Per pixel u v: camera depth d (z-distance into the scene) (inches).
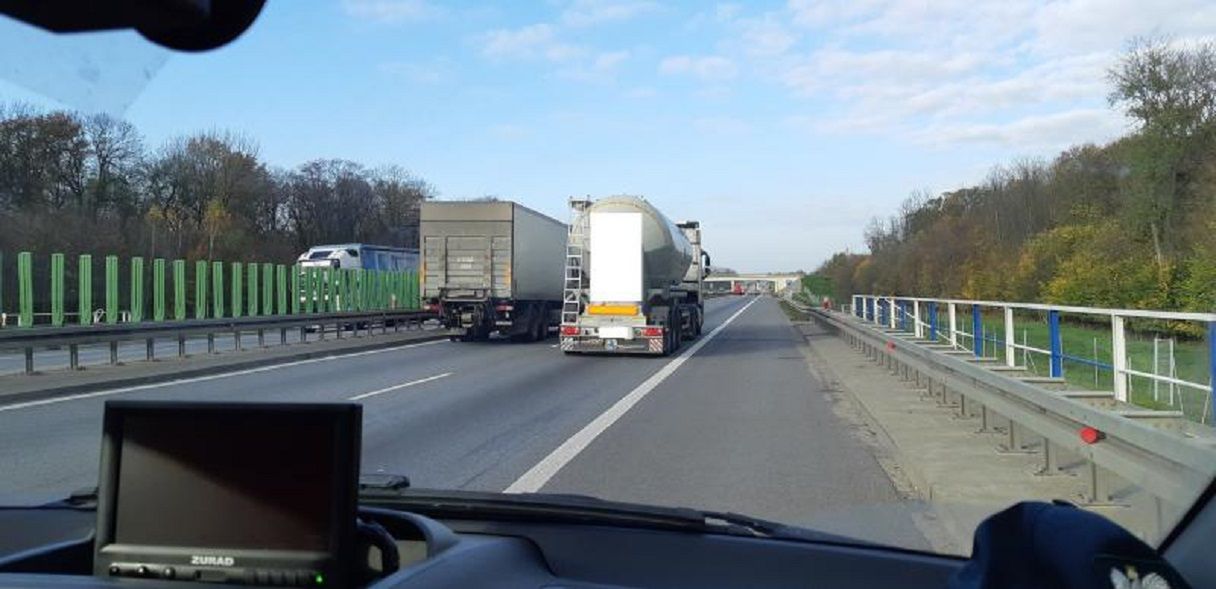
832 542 157.0
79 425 508.4
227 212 1804.9
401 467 387.2
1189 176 1144.8
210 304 1085.8
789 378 778.8
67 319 1133.7
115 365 812.6
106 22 58.1
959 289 1843.0
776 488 344.5
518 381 743.1
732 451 426.0
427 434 476.4
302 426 100.1
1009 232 1892.2
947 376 502.0
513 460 403.5
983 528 114.6
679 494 334.3
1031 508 111.9
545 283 1339.8
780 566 144.6
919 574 142.6
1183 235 1064.2
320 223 2849.4
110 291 957.8
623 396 645.3
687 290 1311.5
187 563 99.9
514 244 1211.2
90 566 117.0
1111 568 99.6
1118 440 266.1
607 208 995.3
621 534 155.0
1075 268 1130.0
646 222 992.9
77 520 161.2
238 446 101.0
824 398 637.3
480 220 1213.7
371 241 2994.6
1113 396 364.2
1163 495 211.9
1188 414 350.9
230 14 62.6
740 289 6747.1
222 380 739.4
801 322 1931.6
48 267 1104.2
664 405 597.3
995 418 477.4
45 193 1034.1
